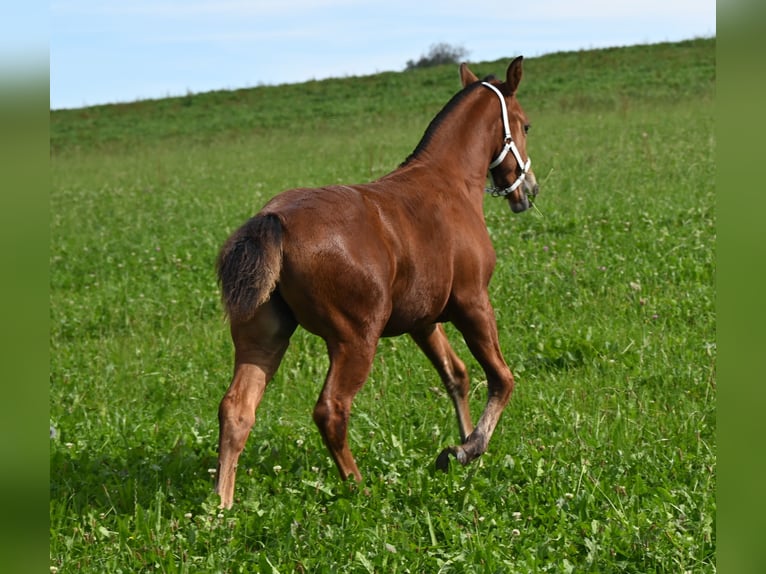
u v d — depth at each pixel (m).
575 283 8.92
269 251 4.19
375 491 4.56
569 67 39.53
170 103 44.41
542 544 4.00
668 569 3.83
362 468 5.08
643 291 8.55
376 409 6.14
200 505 4.48
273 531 4.24
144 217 15.94
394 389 6.59
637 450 5.23
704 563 3.87
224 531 4.15
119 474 5.02
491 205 13.88
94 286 10.79
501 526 4.25
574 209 12.73
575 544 4.12
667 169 15.86
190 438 5.56
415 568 3.88
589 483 4.68
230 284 4.18
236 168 23.92
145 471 5.09
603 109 28.91
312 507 4.46
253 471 5.03
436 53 63.84
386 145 25.44
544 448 5.24
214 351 7.78
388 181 5.03
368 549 4.05
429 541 4.19
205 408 6.49
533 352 7.18
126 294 9.88
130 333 8.70
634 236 10.46
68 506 4.65
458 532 4.17
